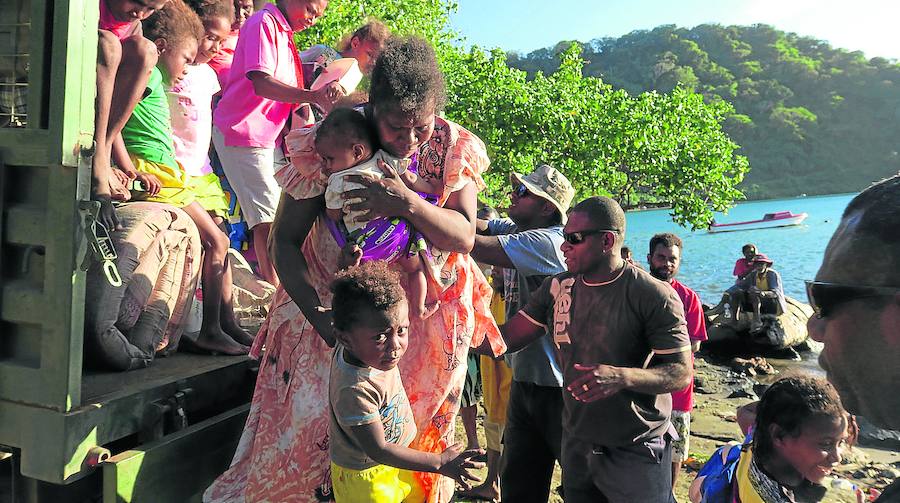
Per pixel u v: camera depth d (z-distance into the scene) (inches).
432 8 629.9
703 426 281.0
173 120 162.9
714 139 562.9
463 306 107.1
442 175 102.3
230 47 204.4
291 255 101.7
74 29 86.3
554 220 162.2
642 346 122.3
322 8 176.4
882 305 48.0
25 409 89.0
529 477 151.3
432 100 93.3
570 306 128.0
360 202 94.5
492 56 543.5
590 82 572.1
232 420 110.5
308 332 104.2
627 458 120.4
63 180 87.1
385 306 88.0
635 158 543.8
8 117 96.8
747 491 101.7
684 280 1009.5
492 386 188.2
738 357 447.5
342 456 95.8
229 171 174.1
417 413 107.0
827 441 94.0
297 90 156.4
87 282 108.9
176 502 98.3
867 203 50.7
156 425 100.4
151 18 143.3
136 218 116.5
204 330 130.2
